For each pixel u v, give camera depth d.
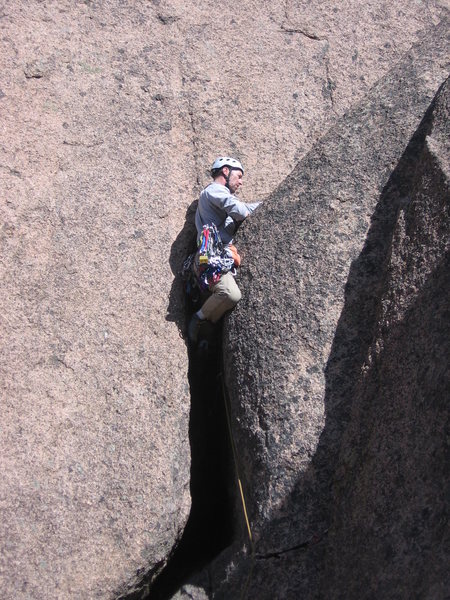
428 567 3.95
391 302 4.55
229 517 5.09
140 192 5.54
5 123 5.45
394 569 4.05
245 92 6.07
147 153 5.68
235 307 5.20
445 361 4.15
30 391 4.80
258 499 4.69
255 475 4.77
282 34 6.33
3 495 4.52
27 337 4.93
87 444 4.78
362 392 4.52
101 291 5.18
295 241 5.10
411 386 4.27
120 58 5.91
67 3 5.97
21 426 4.71
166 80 5.95
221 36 6.21
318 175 5.26
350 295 4.89
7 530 4.46
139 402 4.97
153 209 5.52
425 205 4.62
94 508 4.64
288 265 5.06
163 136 5.77
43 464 4.65
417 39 6.52
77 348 4.99
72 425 4.80
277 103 6.09
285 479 4.62
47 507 4.56
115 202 5.45
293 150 6.00
